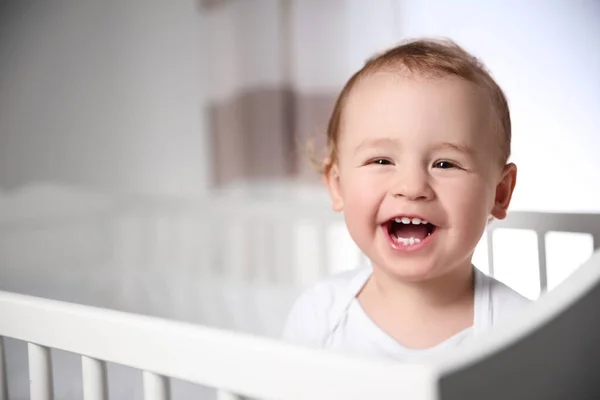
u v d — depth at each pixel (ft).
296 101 6.77
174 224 6.10
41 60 7.04
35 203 6.26
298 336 2.86
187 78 7.29
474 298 2.56
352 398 1.32
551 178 5.75
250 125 7.02
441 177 2.28
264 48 6.91
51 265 6.25
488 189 2.37
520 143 5.83
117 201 6.29
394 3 6.25
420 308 2.53
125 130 7.37
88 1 7.16
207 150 7.28
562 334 1.45
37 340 1.98
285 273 5.58
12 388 3.75
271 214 5.44
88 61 7.22
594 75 5.58
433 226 2.37
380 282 2.61
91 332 1.82
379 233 2.38
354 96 2.50
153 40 7.34
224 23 7.09
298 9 6.72
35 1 7.01
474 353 1.27
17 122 6.99
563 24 5.66
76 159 7.18
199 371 1.59
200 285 5.42
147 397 1.72
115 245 6.28
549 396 1.43
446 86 2.33
